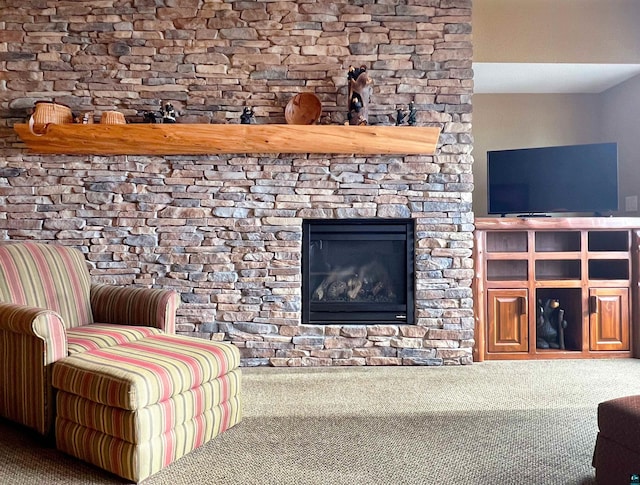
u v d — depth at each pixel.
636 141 3.70
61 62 3.14
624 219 3.29
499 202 3.59
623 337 3.36
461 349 3.23
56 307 2.55
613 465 1.61
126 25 3.15
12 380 2.11
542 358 3.33
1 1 3.12
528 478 1.76
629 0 3.48
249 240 3.21
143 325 2.60
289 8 3.18
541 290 3.73
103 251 3.17
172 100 3.18
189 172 3.18
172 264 3.19
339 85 3.21
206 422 2.03
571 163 3.42
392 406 2.47
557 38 3.48
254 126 3.00
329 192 3.21
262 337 3.21
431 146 3.11
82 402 1.86
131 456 1.72
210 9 3.17
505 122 4.05
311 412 2.39
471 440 2.07
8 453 1.95
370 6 3.20
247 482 1.73
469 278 3.24
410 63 3.21
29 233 3.15
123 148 3.05
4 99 3.12
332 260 3.39
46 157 3.14
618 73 3.66
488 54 3.47
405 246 3.29
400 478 1.75
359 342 3.23
